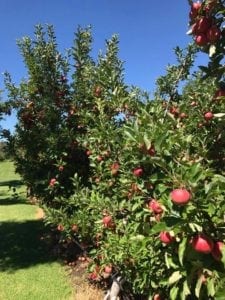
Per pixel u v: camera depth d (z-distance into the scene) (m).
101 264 6.12
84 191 6.62
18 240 10.84
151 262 3.87
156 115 3.99
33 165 9.08
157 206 3.12
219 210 2.71
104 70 6.43
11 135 9.34
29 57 9.02
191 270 2.93
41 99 8.82
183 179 2.61
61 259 8.96
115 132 5.59
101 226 5.77
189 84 5.56
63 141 8.25
